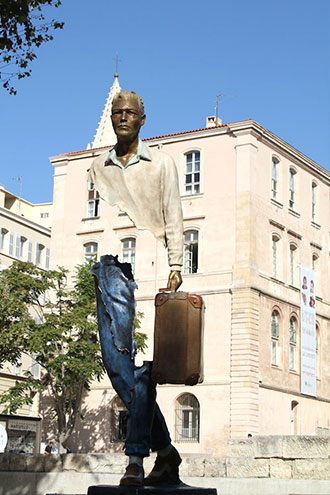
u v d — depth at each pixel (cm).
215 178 5819
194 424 5469
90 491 770
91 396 5850
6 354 4416
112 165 849
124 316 820
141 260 5944
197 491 770
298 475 1420
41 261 7700
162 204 834
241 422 5281
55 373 4534
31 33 1775
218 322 5541
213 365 5478
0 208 7094
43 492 1653
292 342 5969
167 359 749
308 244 6350
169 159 841
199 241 5766
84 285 4753
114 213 6197
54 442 5962
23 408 6150
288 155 6206
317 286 6450
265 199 5862
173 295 758
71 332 5006
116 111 838
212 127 5875
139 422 787
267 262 5788
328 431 6231
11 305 4347
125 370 809
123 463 1644
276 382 5644
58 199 6500
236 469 1468
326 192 6738
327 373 6347
